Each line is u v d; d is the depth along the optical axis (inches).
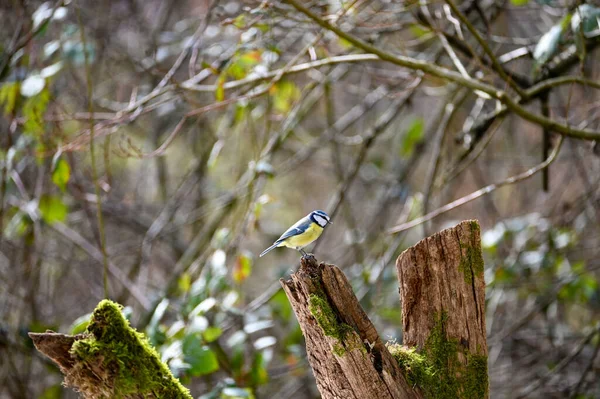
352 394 167.0
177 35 448.1
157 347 265.0
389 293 410.3
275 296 381.4
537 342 463.8
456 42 358.6
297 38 414.0
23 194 337.1
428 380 175.0
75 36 331.0
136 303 430.9
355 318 168.7
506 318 470.6
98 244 425.1
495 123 350.3
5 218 393.4
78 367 153.4
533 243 407.2
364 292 394.0
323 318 164.4
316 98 433.4
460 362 177.9
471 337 179.2
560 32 274.5
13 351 377.7
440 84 433.4
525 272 407.8
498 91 294.5
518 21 478.6
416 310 183.6
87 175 462.3
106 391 155.1
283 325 402.3
